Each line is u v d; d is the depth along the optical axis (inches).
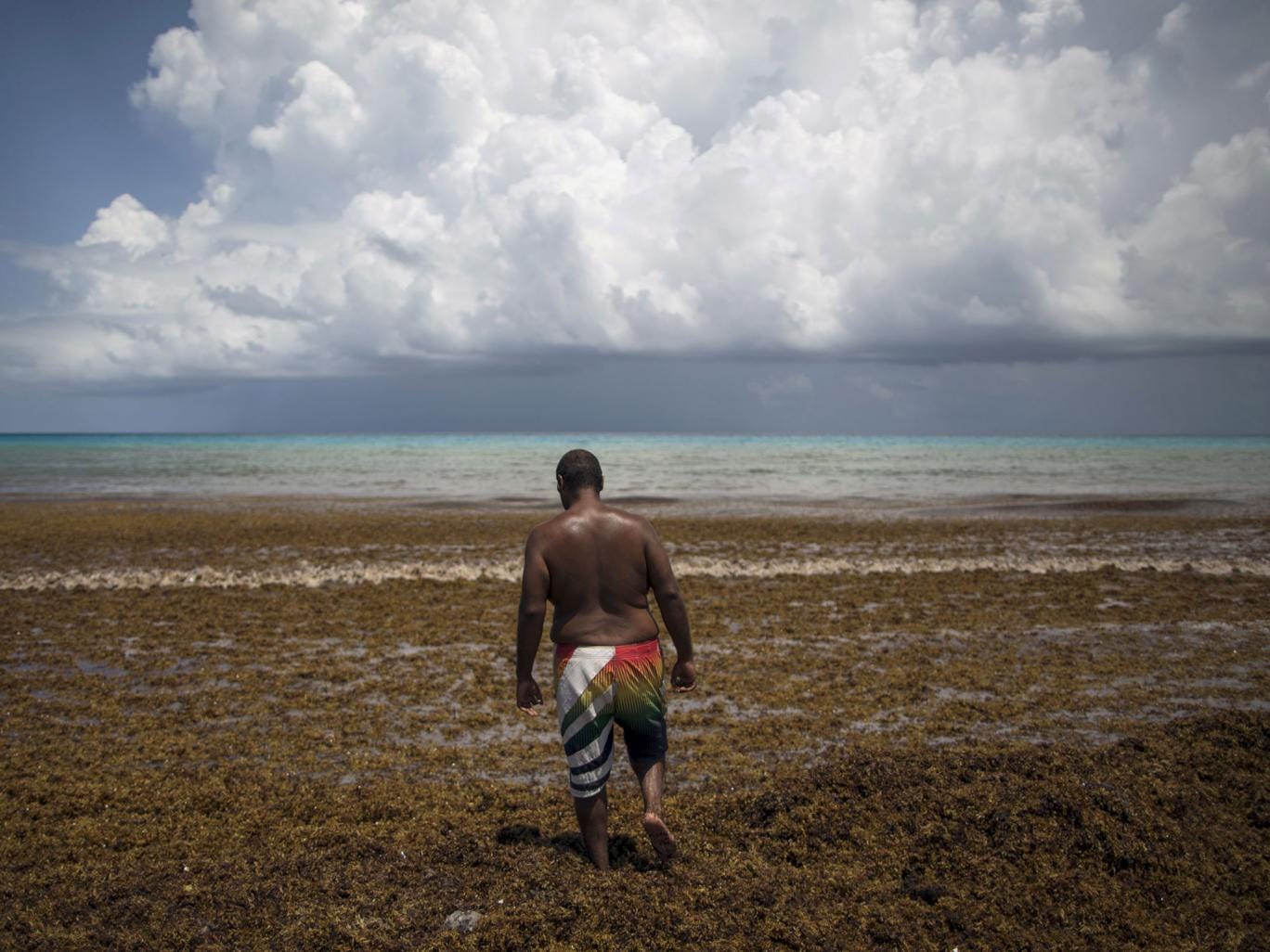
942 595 436.1
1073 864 147.5
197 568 525.3
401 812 181.5
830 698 265.7
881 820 162.9
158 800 188.9
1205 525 755.4
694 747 222.4
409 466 1827.0
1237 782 176.4
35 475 1476.4
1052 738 229.6
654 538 147.2
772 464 1889.8
